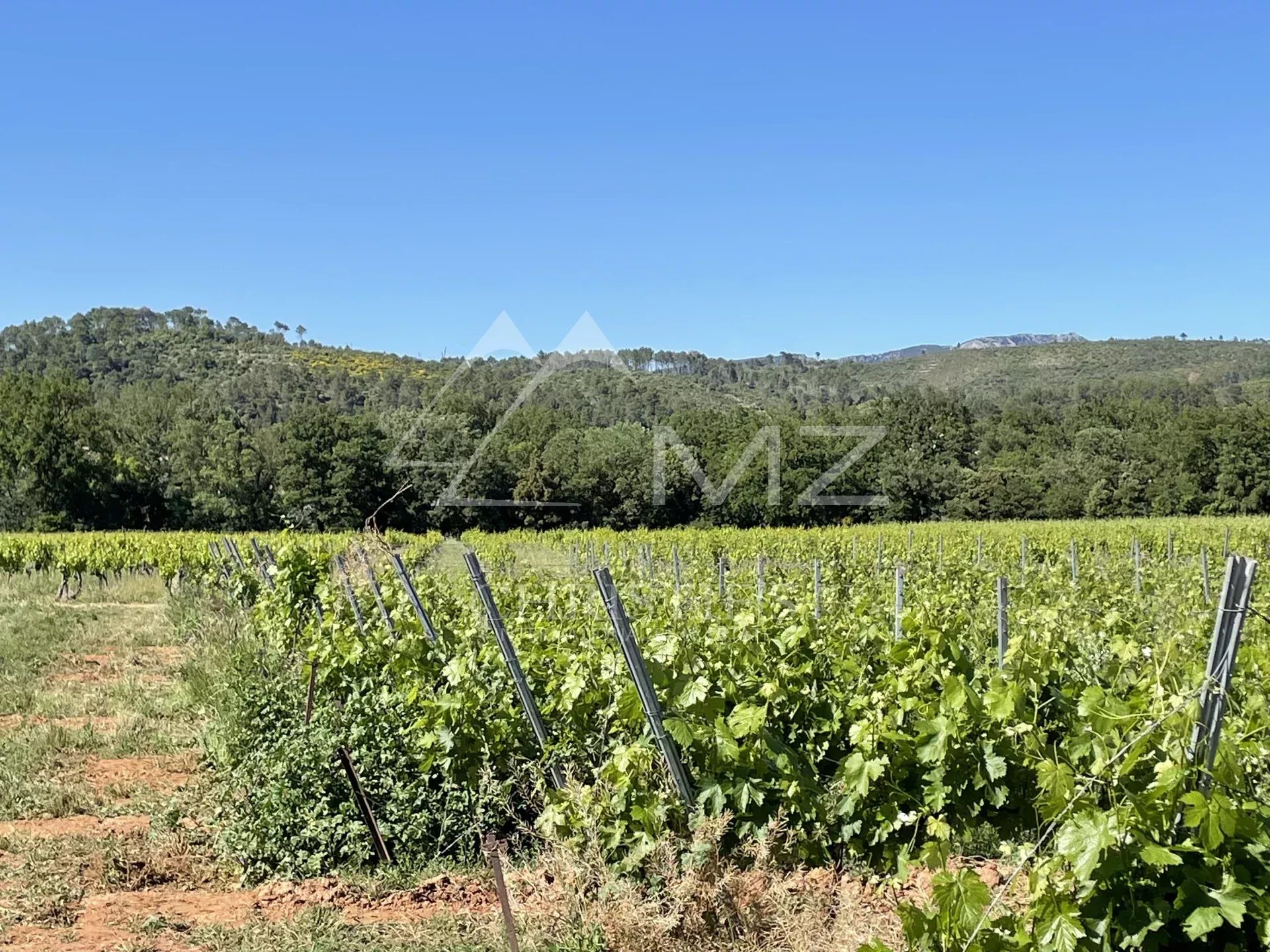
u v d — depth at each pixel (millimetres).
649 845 4379
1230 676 3344
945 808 4707
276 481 56594
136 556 25375
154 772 7305
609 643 6695
